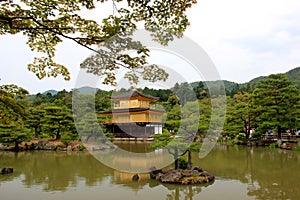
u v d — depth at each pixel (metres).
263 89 22.45
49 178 10.57
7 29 4.63
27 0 4.04
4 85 6.80
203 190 8.32
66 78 5.47
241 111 23.73
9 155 18.53
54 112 24.80
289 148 19.33
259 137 24.19
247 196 7.71
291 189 8.40
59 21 4.17
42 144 22.69
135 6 3.98
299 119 21.70
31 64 5.20
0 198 7.85
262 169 11.72
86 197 7.78
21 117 7.34
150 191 8.23
